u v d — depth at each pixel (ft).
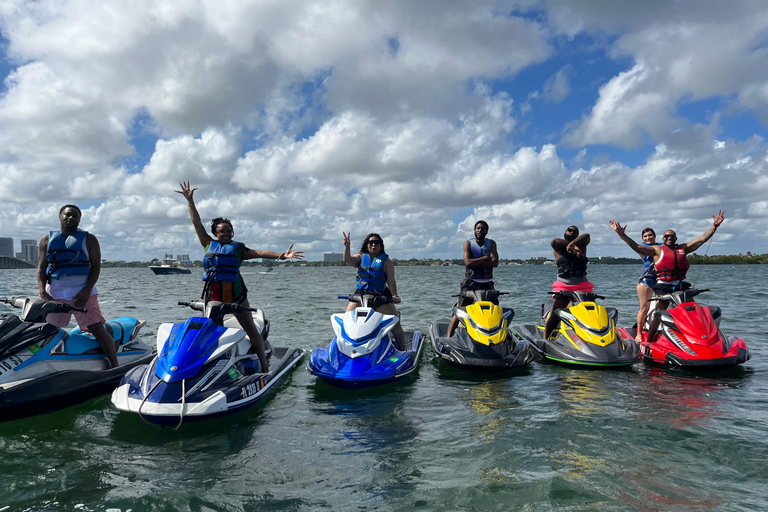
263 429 14.78
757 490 10.28
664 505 9.67
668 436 13.46
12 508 10.01
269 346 22.48
